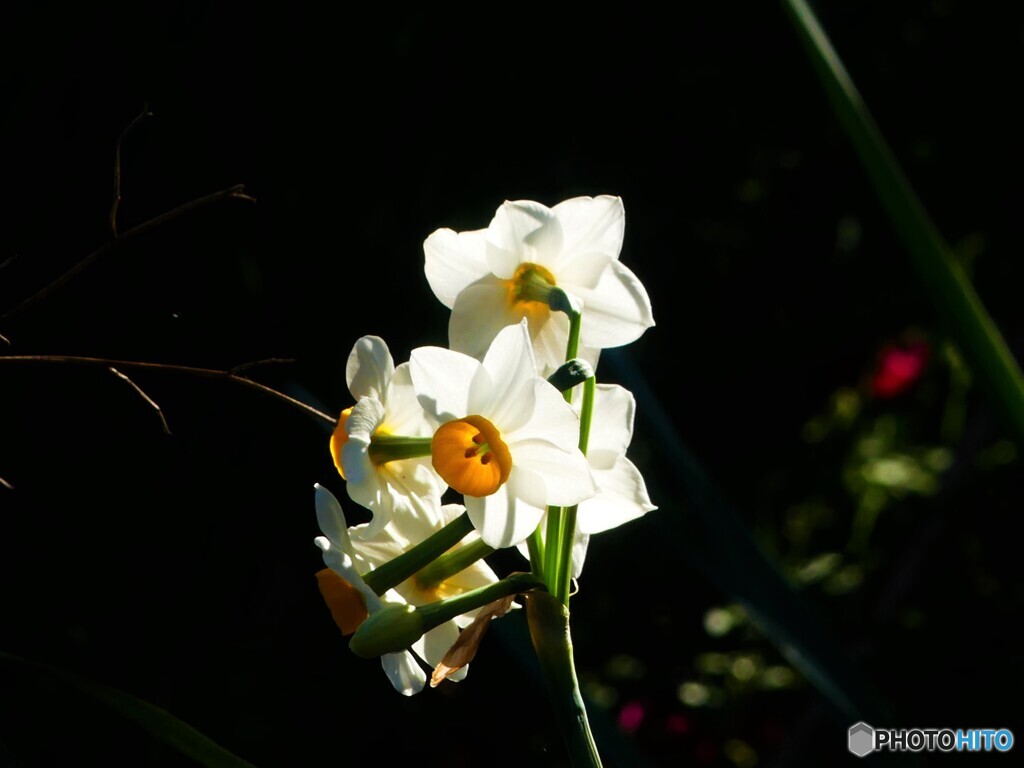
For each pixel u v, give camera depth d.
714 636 1.05
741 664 1.04
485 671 0.94
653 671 1.04
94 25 0.75
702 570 0.51
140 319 0.76
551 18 0.92
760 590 0.50
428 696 0.92
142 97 0.76
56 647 0.75
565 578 0.40
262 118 0.82
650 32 0.97
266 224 0.82
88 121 0.75
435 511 0.41
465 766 0.91
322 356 0.85
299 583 0.84
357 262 0.87
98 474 0.76
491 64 0.90
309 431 0.83
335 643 0.86
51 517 0.75
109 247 0.46
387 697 0.89
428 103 0.88
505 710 0.93
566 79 0.94
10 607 0.74
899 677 1.05
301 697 0.85
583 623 1.04
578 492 0.40
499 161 0.92
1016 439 0.35
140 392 0.45
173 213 0.46
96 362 0.45
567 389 0.41
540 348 0.43
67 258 0.74
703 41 0.99
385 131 0.87
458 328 0.43
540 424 0.40
